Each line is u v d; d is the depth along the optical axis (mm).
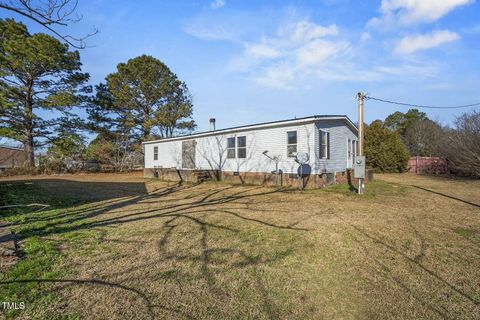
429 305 2877
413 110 41719
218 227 5691
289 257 4105
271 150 13211
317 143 12039
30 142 23094
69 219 6484
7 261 3900
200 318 2637
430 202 8617
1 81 20219
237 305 2859
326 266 3812
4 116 21250
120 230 5504
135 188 13141
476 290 3166
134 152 29078
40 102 22391
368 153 23250
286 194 10328
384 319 2652
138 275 3516
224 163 15383
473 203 8461
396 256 4160
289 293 3107
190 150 17672
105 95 27359
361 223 6012
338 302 2934
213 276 3494
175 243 4707
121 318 2625
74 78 23375
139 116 28406
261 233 5266
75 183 15859
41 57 19938
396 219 6383
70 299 2939
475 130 17219
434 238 4992
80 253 4254
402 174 21312
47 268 3697
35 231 5465
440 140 23250
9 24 19016
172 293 3084
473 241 4820
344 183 14219
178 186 13688
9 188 13234
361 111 10836
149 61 27000
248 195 10195
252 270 3670
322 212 7129
